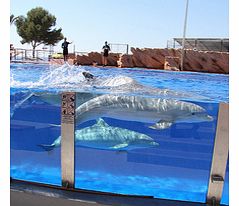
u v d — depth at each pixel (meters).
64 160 2.37
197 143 2.42
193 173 2.40
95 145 2.77
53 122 2.75
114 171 2.52
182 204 2.17
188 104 3.01
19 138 2.79
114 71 16.22
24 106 2.88
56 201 2.16
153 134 2.66
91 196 2.21
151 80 13.11
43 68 14.06
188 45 28.08
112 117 3.07
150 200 2.22
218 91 10.16
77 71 13.71
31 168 2.67
